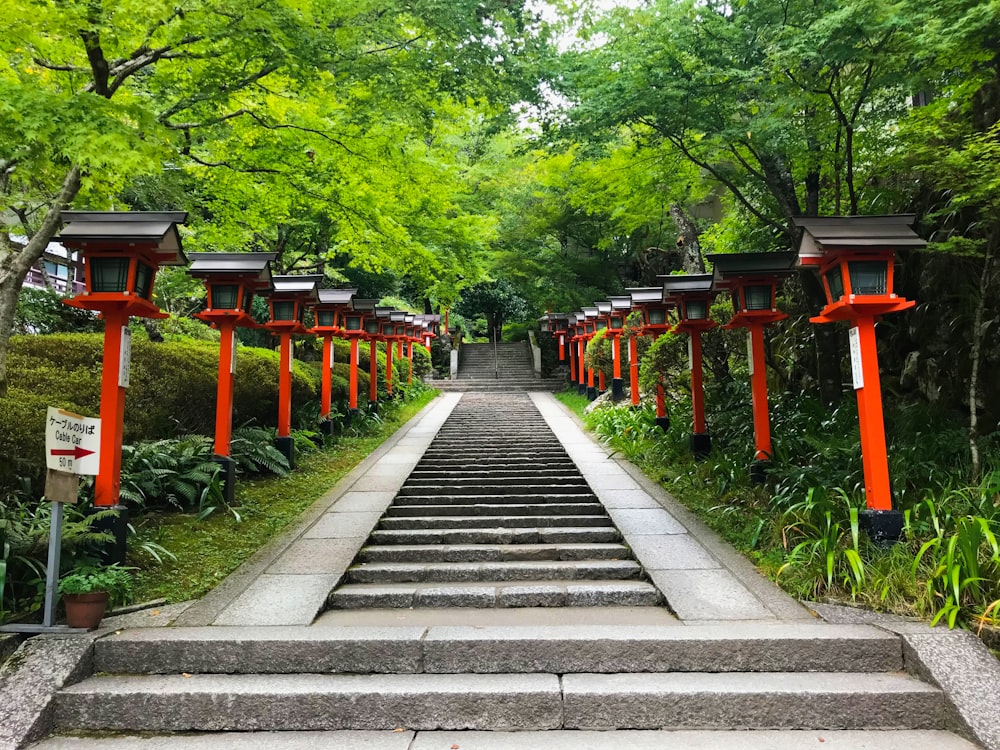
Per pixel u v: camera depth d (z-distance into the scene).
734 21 6.46
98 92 5.29
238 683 3.35
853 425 6.45
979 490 4.52
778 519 5.05
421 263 9.30
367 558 5.34
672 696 3.16
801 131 6.27
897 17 4.96
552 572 4.90
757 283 6.59
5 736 2.98
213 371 7.34
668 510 6.25
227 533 5.59
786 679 3.33
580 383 17.95
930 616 3.73
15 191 6.98
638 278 21.41
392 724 3.17
